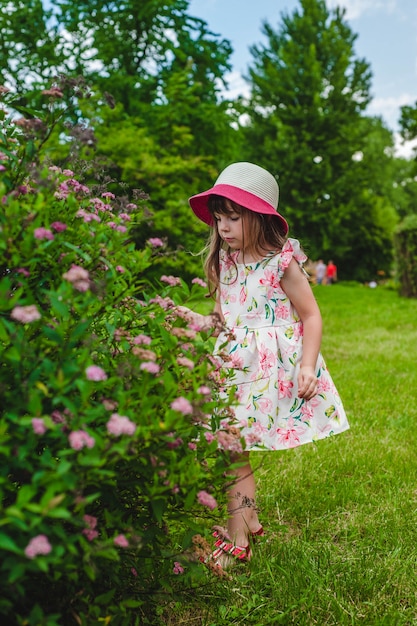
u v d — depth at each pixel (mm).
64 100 1587
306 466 2814
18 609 1328
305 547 2062
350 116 25312
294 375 2127
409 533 2193
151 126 11680
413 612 1754
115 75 12141
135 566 1479
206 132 12609
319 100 24297
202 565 1655
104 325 1585
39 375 1246
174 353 1450
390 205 36594
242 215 2129
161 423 1200
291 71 24766
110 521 1312
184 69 12258
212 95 13633
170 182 9859
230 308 2209
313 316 2154
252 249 2166
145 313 1617
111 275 1381
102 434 1208
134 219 1796
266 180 2172
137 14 12742
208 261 2291
